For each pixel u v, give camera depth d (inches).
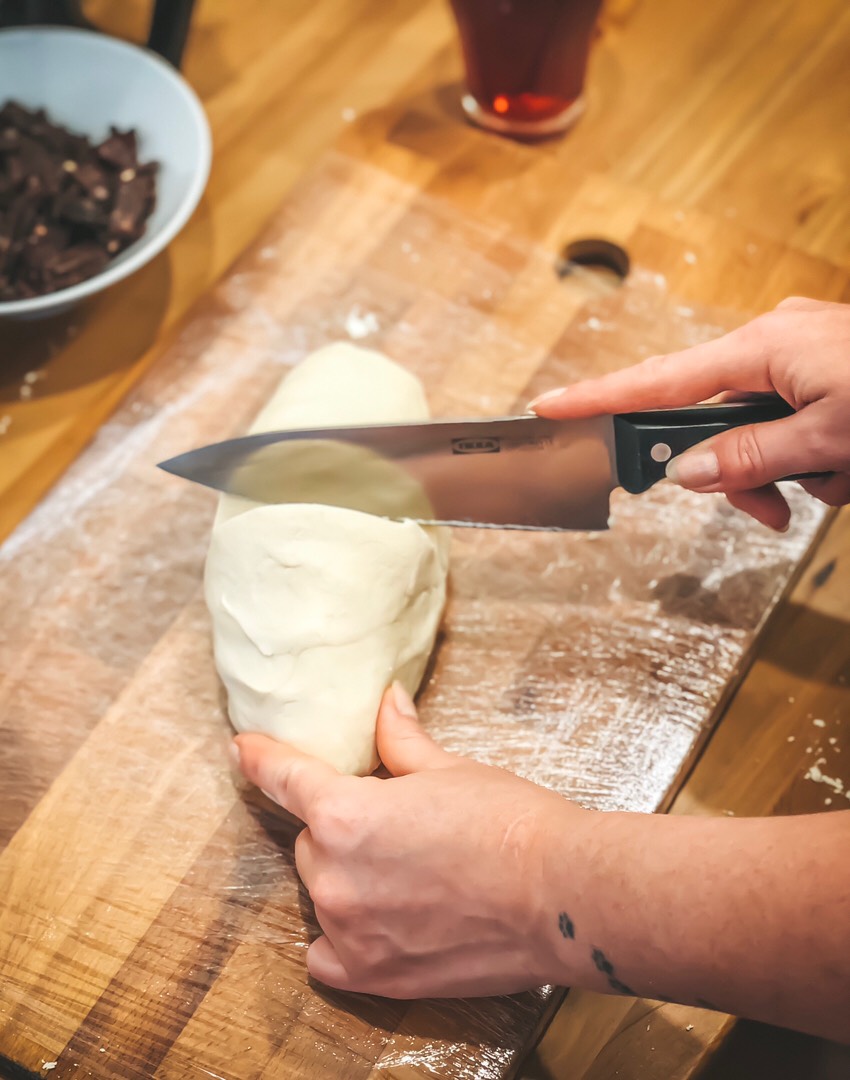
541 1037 30.0
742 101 48.3
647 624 35.3
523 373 39.6
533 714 33.9
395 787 27.8
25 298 38.7
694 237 42.2
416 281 41.4
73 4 48.3
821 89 48.6
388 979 28.3
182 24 44.4
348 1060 28.8
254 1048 29.0
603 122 47.7
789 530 36.6
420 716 34.0
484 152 44.3
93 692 34.4
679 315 40.7
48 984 30.0
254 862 31.8
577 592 35.9
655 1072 29.8
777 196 45.7
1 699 34.2
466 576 36.2
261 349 40.1
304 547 31.2
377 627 31.2
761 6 51.0
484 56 43.7
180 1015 29.5
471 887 26.0
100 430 38.5
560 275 42.0
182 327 40.3
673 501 37.3
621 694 34.2
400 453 32.6
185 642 35.2
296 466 33.2
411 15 51.1
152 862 31.8
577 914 24.5
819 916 21.7
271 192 46.8
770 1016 22.9
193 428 38.7
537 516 33.6
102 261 39.6
